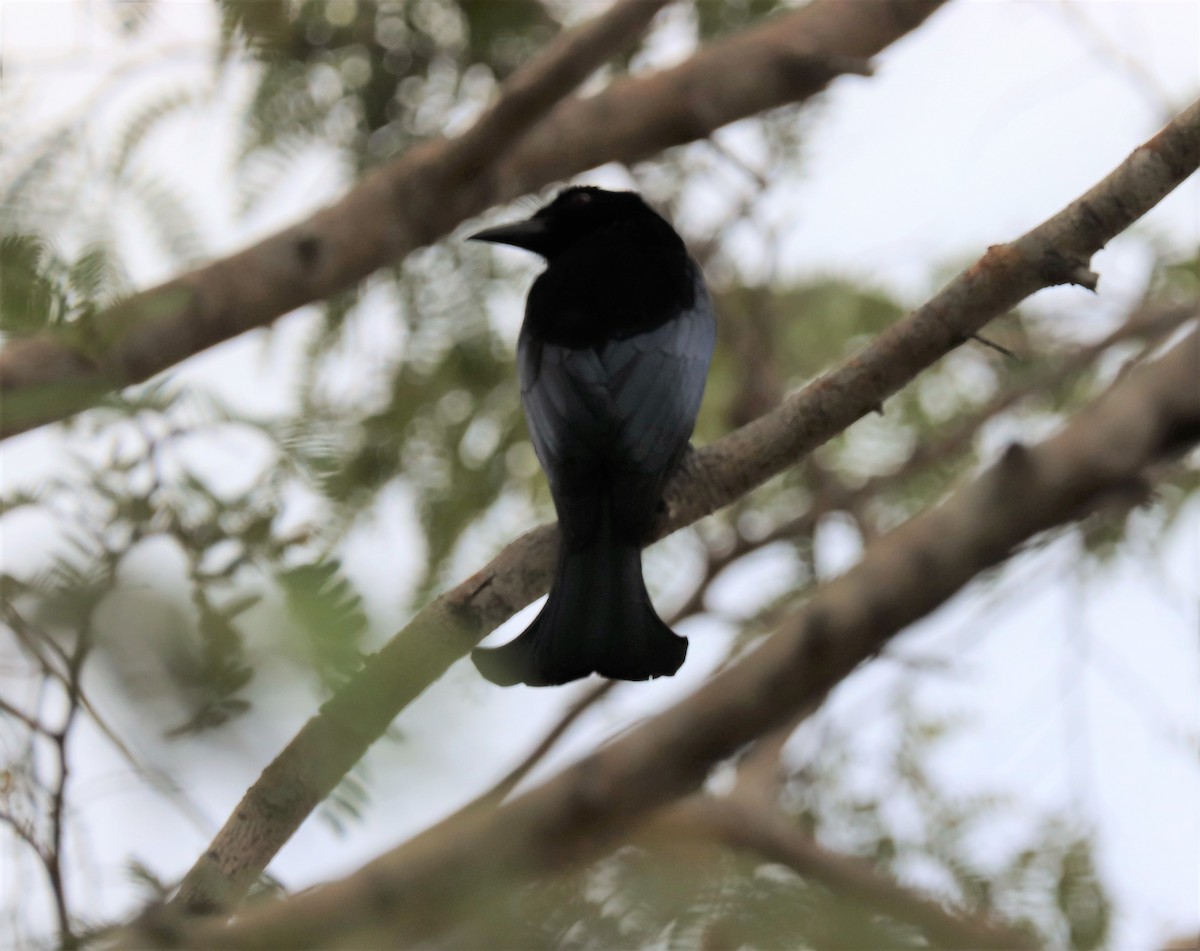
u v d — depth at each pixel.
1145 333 12.99
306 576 2.76
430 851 5.21
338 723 2.54
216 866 4.61
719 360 12.86
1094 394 12.91
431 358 10.69
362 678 2.55
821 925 4.94
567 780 8.31
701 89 11.25
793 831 8.46
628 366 9.23
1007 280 7.64
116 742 2.21
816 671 9.44
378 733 2.53
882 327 12.80
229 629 2.38
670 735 8.93
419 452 10.63
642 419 8.93
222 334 9.54
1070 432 10.25
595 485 8.61
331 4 10.49
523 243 10.95
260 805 4.63
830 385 8.24
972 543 9.93
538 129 11.06
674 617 12.08
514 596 8.23
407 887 5.02
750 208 12.16
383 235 10.12
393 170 10.25
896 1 11.52
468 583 8.17
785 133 12.02
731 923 4.87
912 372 8.07
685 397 9.33
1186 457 11.17
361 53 10.83
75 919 4.13
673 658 7.99
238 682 2.22
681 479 8.73
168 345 9.19
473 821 5.56
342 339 10.52
